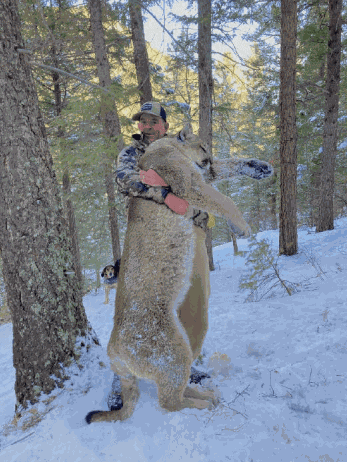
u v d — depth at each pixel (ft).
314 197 64.03
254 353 10.96
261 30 36.47
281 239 34.53
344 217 54.90
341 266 23.45
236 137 75.66
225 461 6.13
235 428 6.92
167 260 7.13
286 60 32.68
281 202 34.45
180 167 6.85
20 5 15.29
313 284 18.81
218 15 23.21
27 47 10.10
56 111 41.14
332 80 42.29
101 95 27.09
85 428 7.74
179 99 36.42
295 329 11.88
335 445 6.16
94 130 32.42
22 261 9.57
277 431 6.75
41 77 37.83
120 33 34.22
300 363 9.44
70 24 32.58
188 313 7.39
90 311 28.48
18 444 7.79
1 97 9.36
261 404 7.78
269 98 53.11
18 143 9.55
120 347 7.21
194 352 7.63
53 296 9.98
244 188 85.30
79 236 44.91
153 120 8.51
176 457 6.39
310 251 33.19
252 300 19.53
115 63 40.11
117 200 36.91
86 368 10.18
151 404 8.00
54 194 10.37
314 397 7.75
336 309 12.66
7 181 9.45
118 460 6.55
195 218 7.68
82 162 31.12
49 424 8.27
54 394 9.41
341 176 59.93
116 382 8.71
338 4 40.16
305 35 41.70
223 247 62.85
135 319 7.12
